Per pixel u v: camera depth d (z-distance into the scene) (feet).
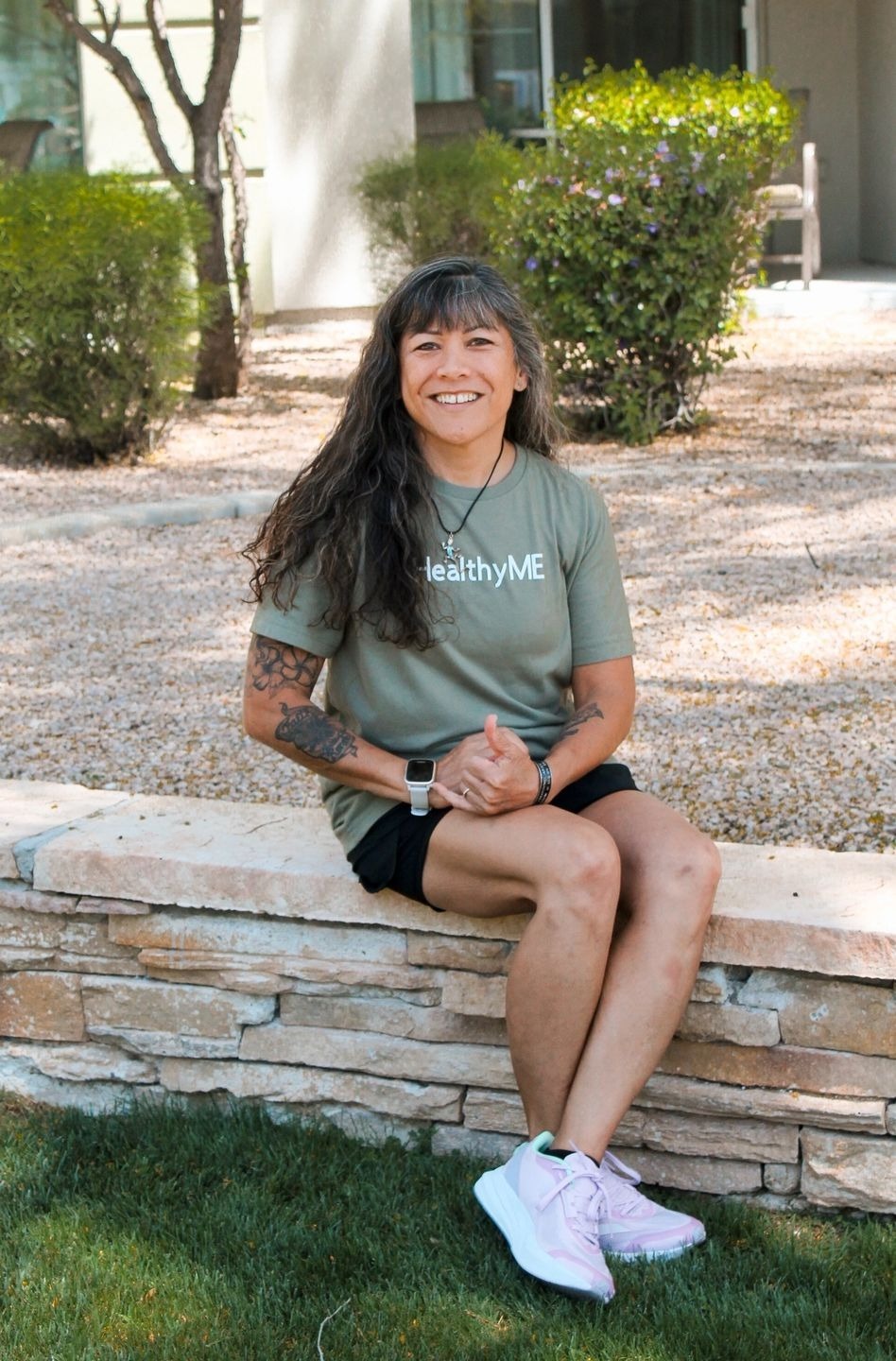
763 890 8.83
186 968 9.66
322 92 40.29
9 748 14.57
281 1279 8.20
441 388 8.38
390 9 39.91
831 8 48.49
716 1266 8.22
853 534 20.77
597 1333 7.66
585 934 7.99
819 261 45.78
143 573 20.63
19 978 10.07
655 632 17.35
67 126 41.75
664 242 25.11
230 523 23.20
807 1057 8.61
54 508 24.11
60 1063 10.07
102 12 30.86
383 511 8.45
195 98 40.63
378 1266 8.27
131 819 10.24
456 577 8.61
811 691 15.31
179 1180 9.11
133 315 26.00
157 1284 8.13
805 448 25.71
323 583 8.55
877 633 16.92
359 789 8.77
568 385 27.02
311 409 31.17
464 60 43.45
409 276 8.63
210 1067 9.81
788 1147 8.75
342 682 8.99
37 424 27.25
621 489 23.57
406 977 9.23
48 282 25.16
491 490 8.69
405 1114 9.46
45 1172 9.25
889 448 25.39
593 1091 8.12
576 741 8.72
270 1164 9.20
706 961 8.61
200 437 28.99
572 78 44.42
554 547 8.82
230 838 9.84
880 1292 7.96
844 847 11.91
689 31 45.11
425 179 34.99
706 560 19.99
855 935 8.29
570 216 25.18
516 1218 8.07
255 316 41.78
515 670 8.82
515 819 8.30
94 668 16.90
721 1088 8.79
